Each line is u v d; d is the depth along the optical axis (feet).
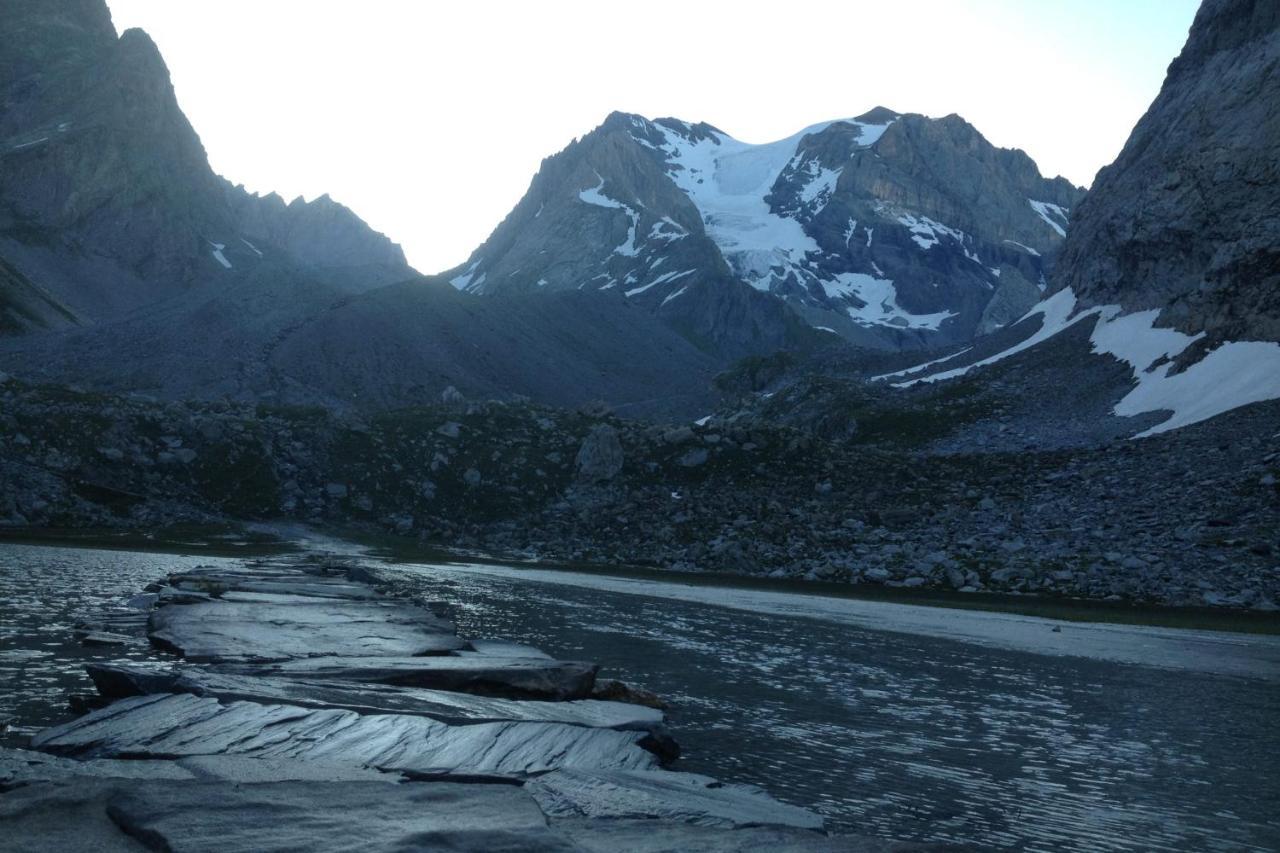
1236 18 559.38
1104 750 61.98
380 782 36.42
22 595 110.01
